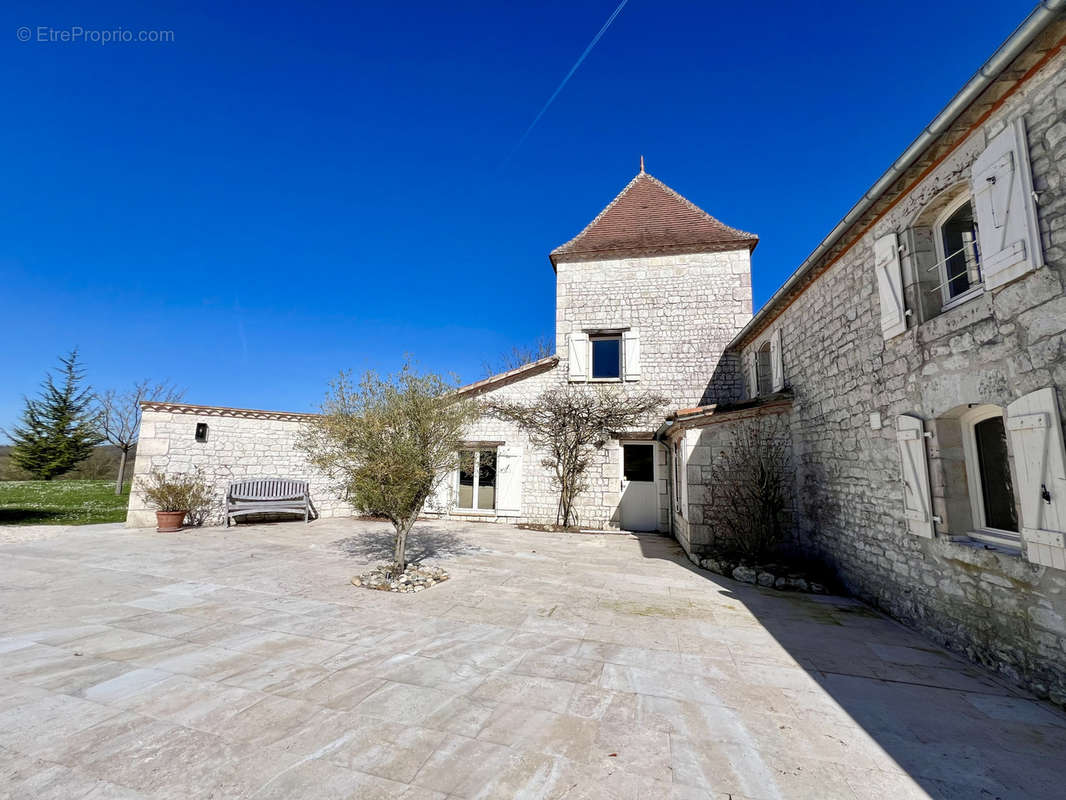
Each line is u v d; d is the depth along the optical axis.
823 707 2.99
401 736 2.54
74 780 2.11
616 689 3.16
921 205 4.36
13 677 3.10
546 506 10.84
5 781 2.08
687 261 11.41
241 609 4.64
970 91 3.35
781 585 6.01
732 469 7.50
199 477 10.01
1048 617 3.14
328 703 2.87
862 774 2.33
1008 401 3.43
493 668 3.44
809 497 6.84
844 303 5.82
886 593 4.98
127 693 2.92
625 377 11.16
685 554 8.02
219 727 2.58
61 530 9.13
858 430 5.53
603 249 11.62
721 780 2.25
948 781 2.29
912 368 4.54
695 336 11.11
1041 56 3.07
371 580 5.67
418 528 10.05
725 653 3.84
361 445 5.71
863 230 5.36
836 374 6.03
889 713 2.93
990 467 4.02
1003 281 3.40
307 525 10.27
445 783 2.16
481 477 11.32
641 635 4.21
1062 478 3.00
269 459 10.87
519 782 2.19
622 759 2.39
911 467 4.48
